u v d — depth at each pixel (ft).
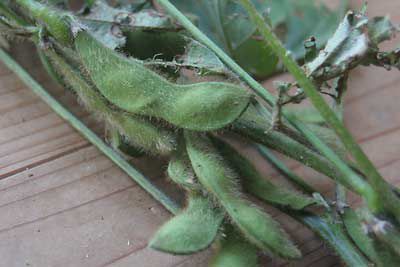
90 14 0.85
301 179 0.84
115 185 0.85
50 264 0.79
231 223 0.74
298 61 0.97
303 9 0.99
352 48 0.71
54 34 0.78
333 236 0.76
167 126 0.78
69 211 0.83
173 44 0.85
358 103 0.95
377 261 0.71
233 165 0.78
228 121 0.73
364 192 0.68
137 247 0.81
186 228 0.72
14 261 0.79
